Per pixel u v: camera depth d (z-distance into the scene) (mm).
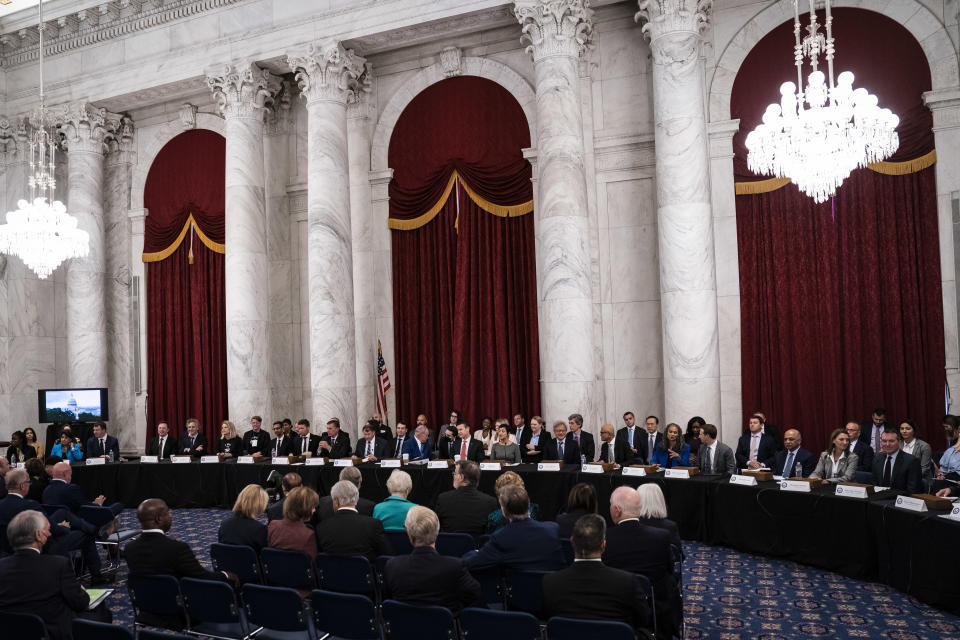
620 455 9477
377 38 12156
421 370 12656
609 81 11523
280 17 12508
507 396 11961
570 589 3629
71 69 14344
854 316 10094
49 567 4176
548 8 10664
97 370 14383
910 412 9805
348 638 4145
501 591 4676
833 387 10148
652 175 11234
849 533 6617
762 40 10734
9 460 12062
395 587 4043
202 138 14414
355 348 12367
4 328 14945
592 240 11469
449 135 12539
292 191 13617
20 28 14305
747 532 7457
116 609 6289
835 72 10336
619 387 11336
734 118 10812
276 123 13727
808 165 7074
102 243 14602
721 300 10812
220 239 14156
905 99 9961
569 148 10648
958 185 9641
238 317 12641
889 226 9977
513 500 4602
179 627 4609
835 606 5812
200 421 14188
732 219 10781
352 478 5828
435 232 12664
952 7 9734
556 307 10539
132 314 15008
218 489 10750
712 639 5180
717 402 10078
